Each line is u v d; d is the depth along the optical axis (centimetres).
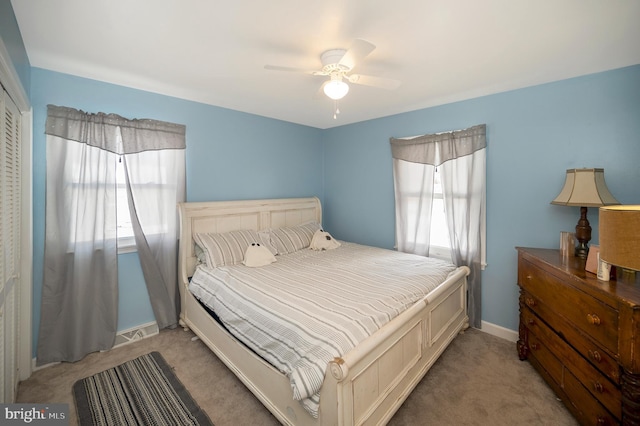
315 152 420
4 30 129
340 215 412
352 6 142
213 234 283
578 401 162
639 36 170
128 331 256
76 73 223
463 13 147
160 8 144
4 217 150
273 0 137
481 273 279
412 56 196
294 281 217
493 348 245
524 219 253
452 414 172
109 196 239
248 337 182
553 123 236
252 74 227
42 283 214
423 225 314
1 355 147
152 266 264
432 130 309
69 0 137
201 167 299
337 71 186
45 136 213
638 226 83
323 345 138
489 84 246
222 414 172
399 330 165
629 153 205
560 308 177
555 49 186
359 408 135
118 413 171
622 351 130
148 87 254
